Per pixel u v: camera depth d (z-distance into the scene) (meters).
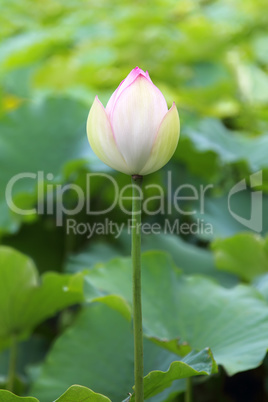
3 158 3.39
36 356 3.27
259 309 2.35
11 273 2.48
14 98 4.46
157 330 2.33
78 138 3.49
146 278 2.43
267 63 5.71
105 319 2.53
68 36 5.69
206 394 2.91
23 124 3.53
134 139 2.03
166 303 2.39
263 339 2.27
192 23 5.49
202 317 2.36
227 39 5.64
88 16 6.50
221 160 3.41
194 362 2.14
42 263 3.45
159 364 2.39
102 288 2.39
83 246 3.58
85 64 4.95
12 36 6.93
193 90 4.79
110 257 3.14
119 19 5.96
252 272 2.78
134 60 5.69
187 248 3.17
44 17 7.55
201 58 5.62
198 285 2.43
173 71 5.50
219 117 4.71
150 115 2.03
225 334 2.31
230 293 2.41
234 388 2.97
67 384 2.45
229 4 7.11
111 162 2.04
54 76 5.11
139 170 2.04
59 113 3.57
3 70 5.45
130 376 2.44
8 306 2.51
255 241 2.66
